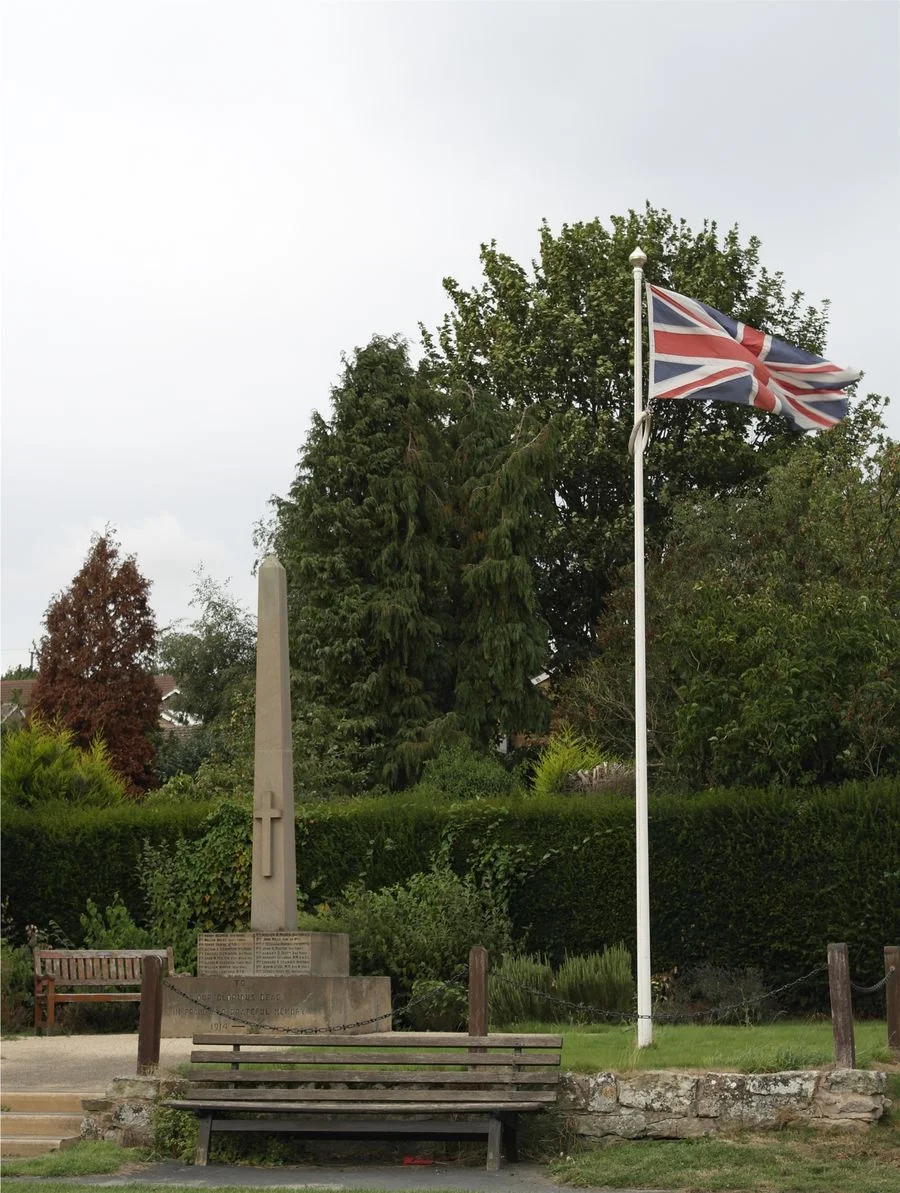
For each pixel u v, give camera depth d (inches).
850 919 829.2
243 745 1298.0
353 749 1307.8
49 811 971.3
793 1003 836.0
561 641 1659.7
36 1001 781.3
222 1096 517.3
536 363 1569.9
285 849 751.7
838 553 1176.2
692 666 999.0
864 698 889.5
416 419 1432.1
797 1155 475.2
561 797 914.7
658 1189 450.6
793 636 946.7
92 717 1988.2
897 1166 461.4
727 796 866.1
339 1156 519.8
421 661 1382.9
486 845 896.9
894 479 1191.6
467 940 803.4
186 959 866.1
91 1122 532.7
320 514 1378.0
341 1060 520.4
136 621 2065.7
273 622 770.2
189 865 906.7
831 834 841.5
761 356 680.4
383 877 906.7
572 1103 513.3
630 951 866.8
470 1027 541.0
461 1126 501.7
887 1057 539.8
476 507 1407.5
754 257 1628.9
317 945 732.7
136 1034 761.6
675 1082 508.1
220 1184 464.8
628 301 1547.7
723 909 853.8
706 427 1560.0
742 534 1346.0
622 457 1534.2
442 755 1203.2
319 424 1422.2
